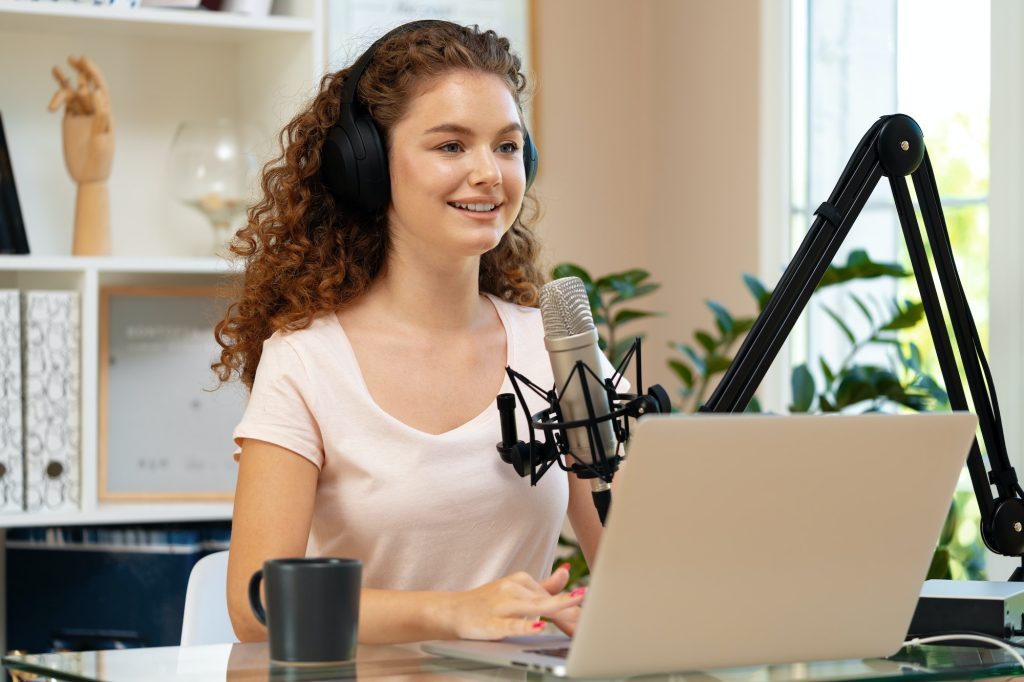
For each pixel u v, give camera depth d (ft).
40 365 8.62
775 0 10.12
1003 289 7.87
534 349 5.85
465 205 5.23
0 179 8.71
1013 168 7.80
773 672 3.74
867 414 3.63
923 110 8.77
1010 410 7.82
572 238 11.53
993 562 7.92
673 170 11.38
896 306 8.17
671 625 3.56
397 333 5.62
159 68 9.74
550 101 11.46
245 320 5.84
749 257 10.31
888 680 3.65
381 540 5.33
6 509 8.54
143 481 9.00
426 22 5.54
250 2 9.00
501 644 4.01
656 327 11.62
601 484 4.41
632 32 11.73
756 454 3.49
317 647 3.78
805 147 10.06
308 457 5.27
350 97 5.43
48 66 9.45
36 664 3.79
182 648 4.07
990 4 8.04
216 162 8.97
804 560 3.70
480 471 5.39
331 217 5.77
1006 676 3.86
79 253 8.89
